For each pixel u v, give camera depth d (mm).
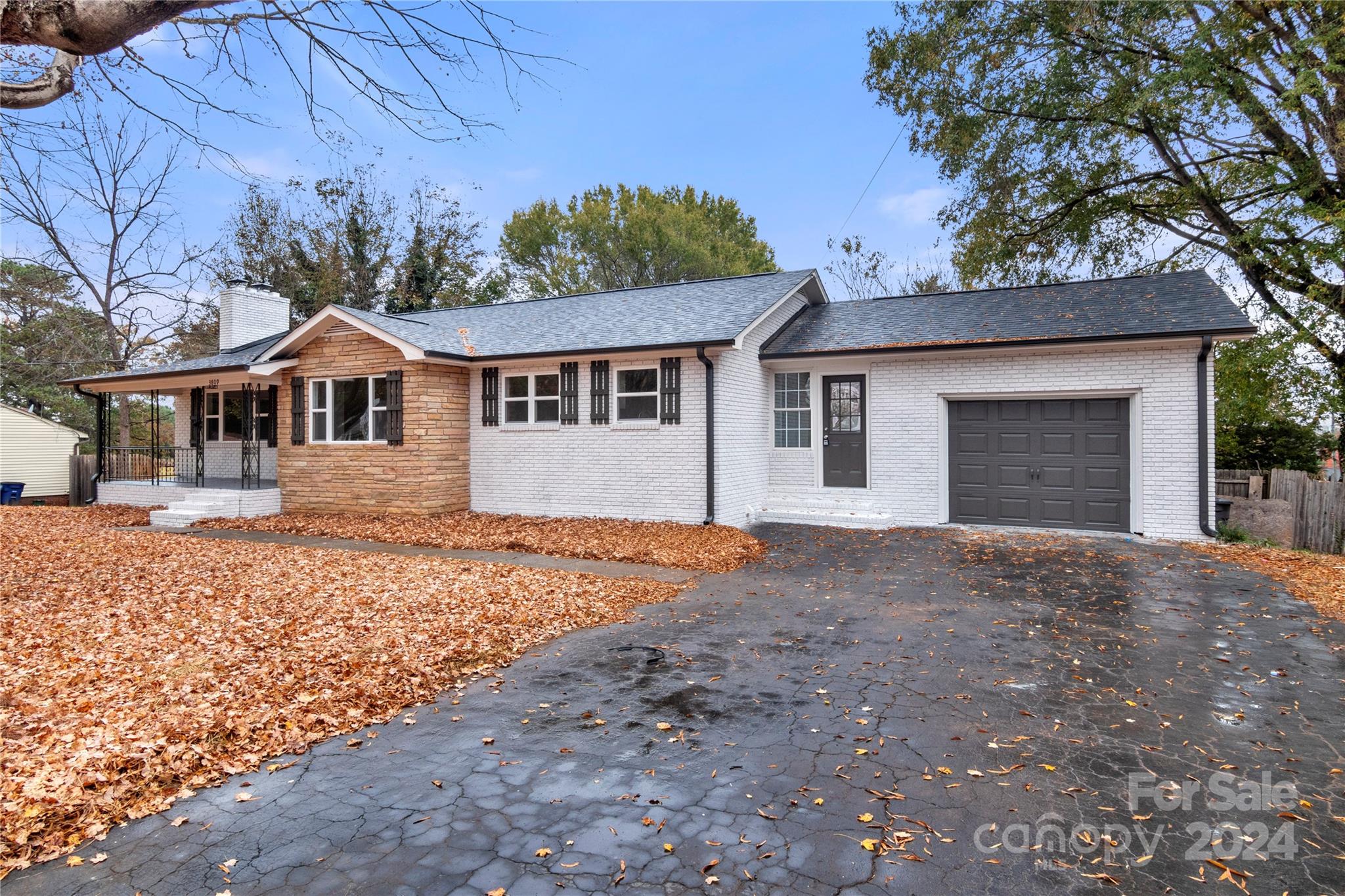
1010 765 3799
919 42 15844
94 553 10328
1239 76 13281
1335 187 14102
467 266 33500
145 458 19203
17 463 21344
